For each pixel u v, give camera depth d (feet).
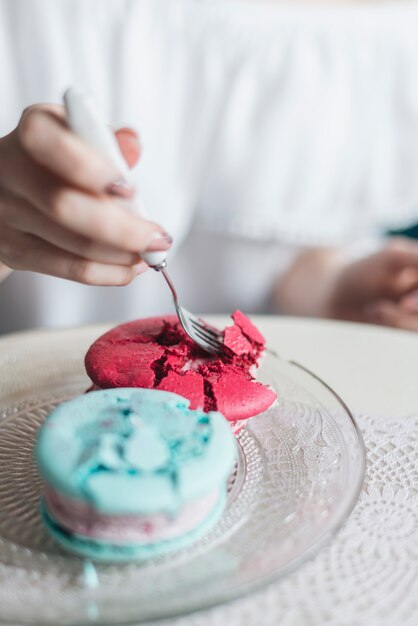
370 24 2.38
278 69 2.33
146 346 1.28
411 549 1.03
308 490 1.09
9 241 1.17
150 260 1.12
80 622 0.89
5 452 1.19
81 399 1.10
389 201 2.62
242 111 2.34
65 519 1.02
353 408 1.34
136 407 1.08
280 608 0.95
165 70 2.31
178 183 2.41
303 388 1.32
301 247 2.60
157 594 0.93
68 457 1.00
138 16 2.22
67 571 0.97
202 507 1.03
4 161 1.07
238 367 1.25
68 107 1.02
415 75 2.44
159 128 2.31
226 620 0.94
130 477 0.98
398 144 2.54
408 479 1.16
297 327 1.66
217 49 2.30
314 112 2.38
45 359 1.47
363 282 2.18
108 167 1.01
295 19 2.33
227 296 2.64
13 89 2.21
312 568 1.01
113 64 2.24
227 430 1.06
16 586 0.95
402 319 1.92
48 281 2.40
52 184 1.04
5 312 2.43
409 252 2.13
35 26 2.16
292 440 1.20
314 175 2.44
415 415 1.32
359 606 0.96
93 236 1.04
